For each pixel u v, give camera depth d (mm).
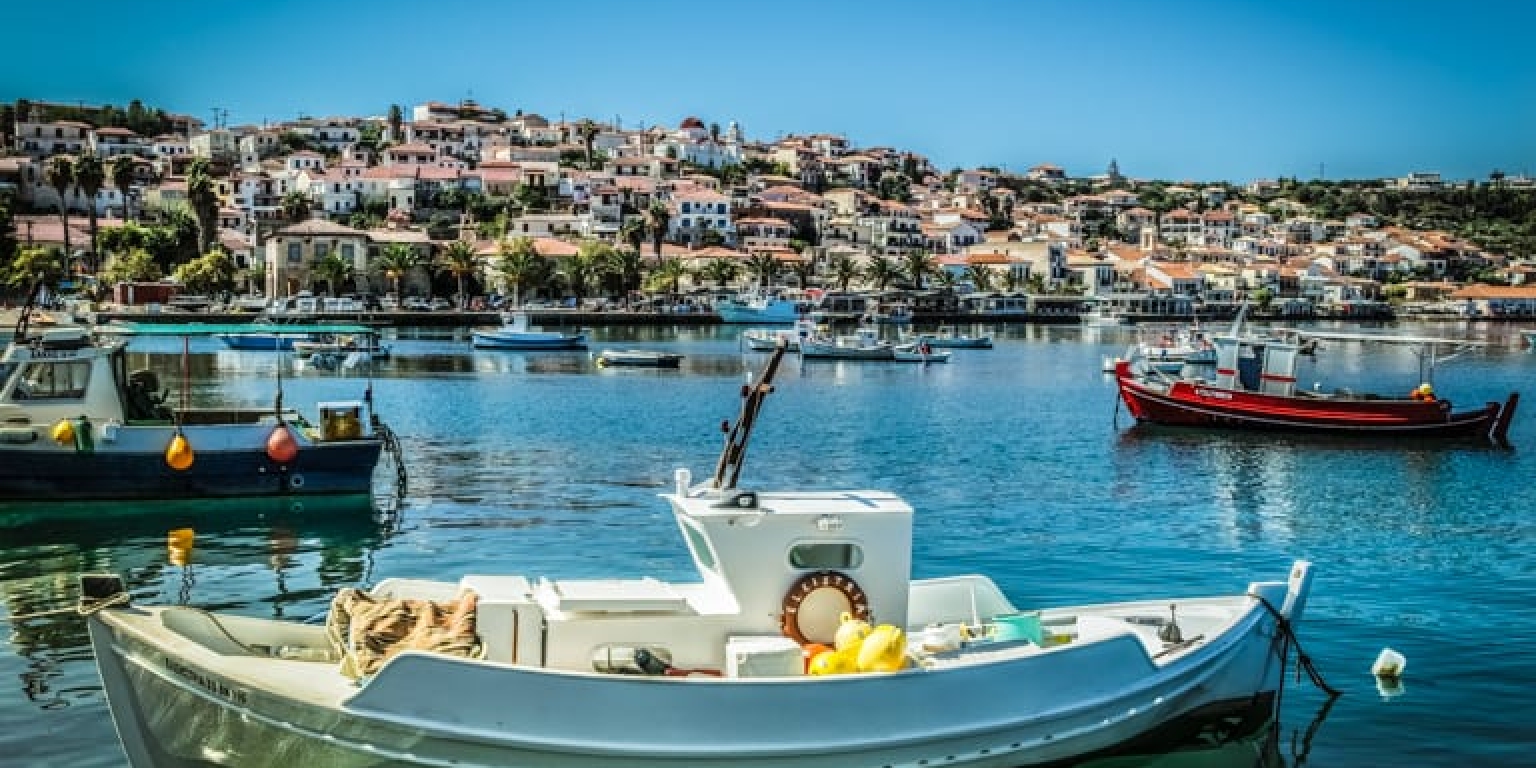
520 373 92625
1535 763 17891
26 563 28328
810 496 16891
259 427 35500
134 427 34312
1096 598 27125
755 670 15094
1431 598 27453
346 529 32750
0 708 18766
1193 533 35000
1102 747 16578
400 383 82688
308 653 16422
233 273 151875
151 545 30406
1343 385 97812
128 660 15734
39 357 33938
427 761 14133
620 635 15555
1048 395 81875
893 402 76062
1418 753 18219
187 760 15438
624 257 174750
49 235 161625
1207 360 117625
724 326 164750
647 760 14180
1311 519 37875
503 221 199000
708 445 52625
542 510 36031
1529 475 48094
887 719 14844
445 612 15438
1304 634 24359
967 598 18688
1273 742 18562
